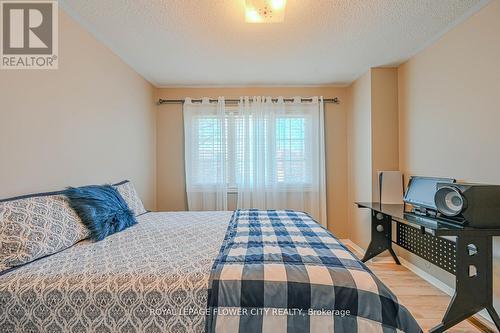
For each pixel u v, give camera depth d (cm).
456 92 212
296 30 217
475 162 194
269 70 307
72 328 102
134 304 103
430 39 233
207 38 230
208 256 131
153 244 154
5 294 102
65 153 190
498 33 176
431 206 206
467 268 158
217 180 356
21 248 122
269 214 235
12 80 153
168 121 367
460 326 173
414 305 197
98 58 230
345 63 287
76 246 150
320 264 116
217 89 364
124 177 278
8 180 148
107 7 185
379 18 200
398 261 282
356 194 341
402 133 290
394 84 298
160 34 223
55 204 155
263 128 356
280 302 104
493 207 156
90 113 219
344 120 366
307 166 360
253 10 183
